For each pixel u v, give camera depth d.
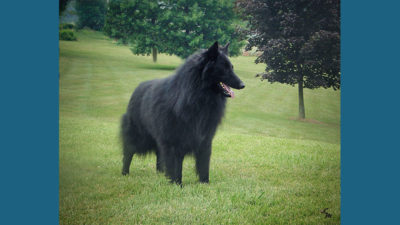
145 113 4.70
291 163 5.04
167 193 4.26
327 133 5.00
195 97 4.10
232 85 3.95
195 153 4.51
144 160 5.43
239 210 3.98
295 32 4.91
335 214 4.07
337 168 4.87
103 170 4.73
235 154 5.46
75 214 4.07
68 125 4.89
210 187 4.45
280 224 3.82
